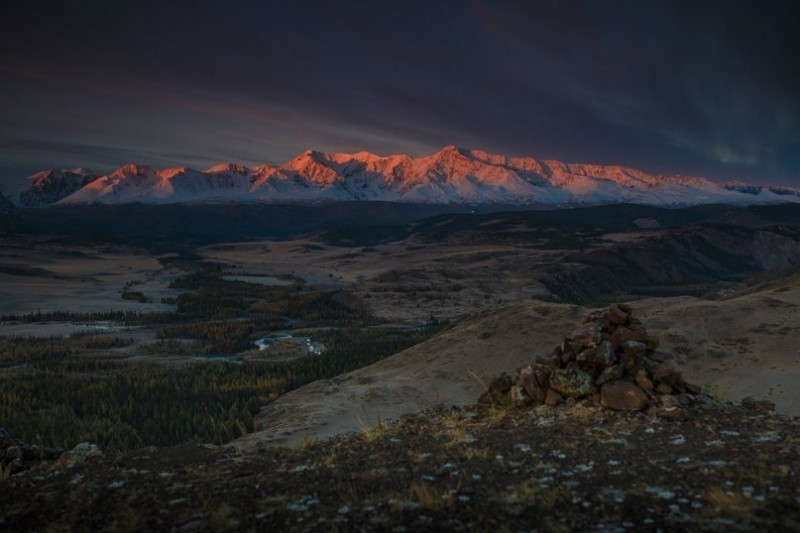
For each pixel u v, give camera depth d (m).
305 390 93.56
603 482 9.27
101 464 12.11
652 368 14.98
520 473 10.02
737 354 57.75
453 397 61.47
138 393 111.12
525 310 88.50
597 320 16.31
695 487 8.73
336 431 49.25
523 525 7.79
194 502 9.44
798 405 41.31
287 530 8.10
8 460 14.12
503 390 16.50
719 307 74.06
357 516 8.42
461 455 11.39
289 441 44.81
